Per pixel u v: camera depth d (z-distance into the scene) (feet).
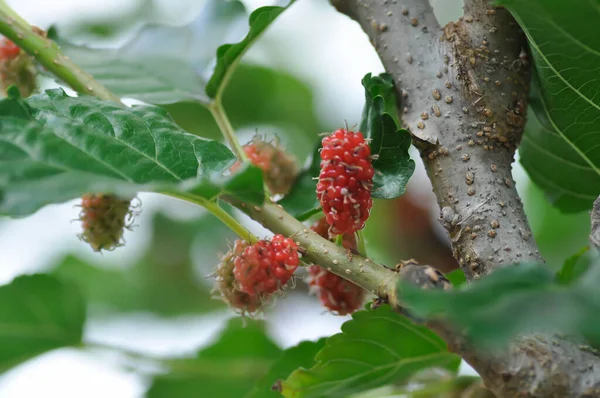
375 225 3.00
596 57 2.34
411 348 2.48
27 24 2.54
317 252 2.38
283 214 2.40
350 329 2.46
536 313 2.16
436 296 2.18
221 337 2.74
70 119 2.39
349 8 2.52
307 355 2.58
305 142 3.52
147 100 2.64
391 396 2.56
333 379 2.48
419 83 2.43
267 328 2.82
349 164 2.38
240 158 2.52
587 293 2.17
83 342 2.68
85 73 2.53
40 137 2.35
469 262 2.36
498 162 2.40
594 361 2.26
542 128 2.48
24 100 2.39
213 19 2.73
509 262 2.35
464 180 2.39
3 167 2.31
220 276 2.44
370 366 2.48
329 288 2.50
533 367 2.26
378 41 2.48
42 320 2.66
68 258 3.47
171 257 3.48
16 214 2.26
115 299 3.49
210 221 3.39
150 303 3.48
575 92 2.39
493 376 2.27
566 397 2.25
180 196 2.39
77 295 2.66
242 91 3.43
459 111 2.41
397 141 2.42
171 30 2.73
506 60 2.42
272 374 2.59
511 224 2.36
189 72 2.68
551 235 3.04
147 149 2.40
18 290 2.64
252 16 2.53
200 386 2.75
